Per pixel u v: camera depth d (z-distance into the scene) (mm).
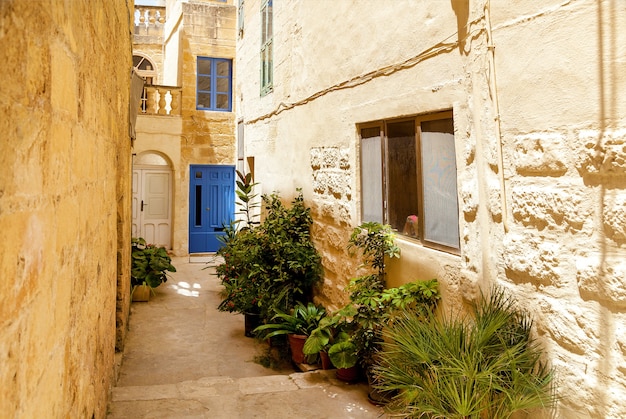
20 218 934
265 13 7434
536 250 2082
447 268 2891
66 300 1462
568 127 1914
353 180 4219
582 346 1822
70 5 1455
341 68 4434
